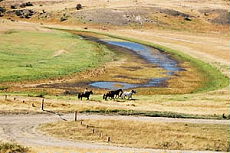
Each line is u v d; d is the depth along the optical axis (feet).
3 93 271.69
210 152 184.55
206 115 237.86
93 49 483.92
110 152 166.50
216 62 439.22
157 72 384.88
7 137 183.42
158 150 180.86
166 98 286.46
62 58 415.03
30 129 199.00
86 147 176.96
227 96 297.94
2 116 214.69
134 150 176.96
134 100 274.16
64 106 239.50
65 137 193.77
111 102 260.21
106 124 211.00
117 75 361.51
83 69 369.91
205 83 350.84
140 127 209.87
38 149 160.66
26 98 252.21
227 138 203.51
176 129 210.59
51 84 314.76
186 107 258.78
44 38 549.95
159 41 582.35
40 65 372.99
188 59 461.37
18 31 598.34
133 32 654.94
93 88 312.29
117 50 498.69
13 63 374.02
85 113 229.66
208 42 584.81
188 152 181.27
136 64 417.90
